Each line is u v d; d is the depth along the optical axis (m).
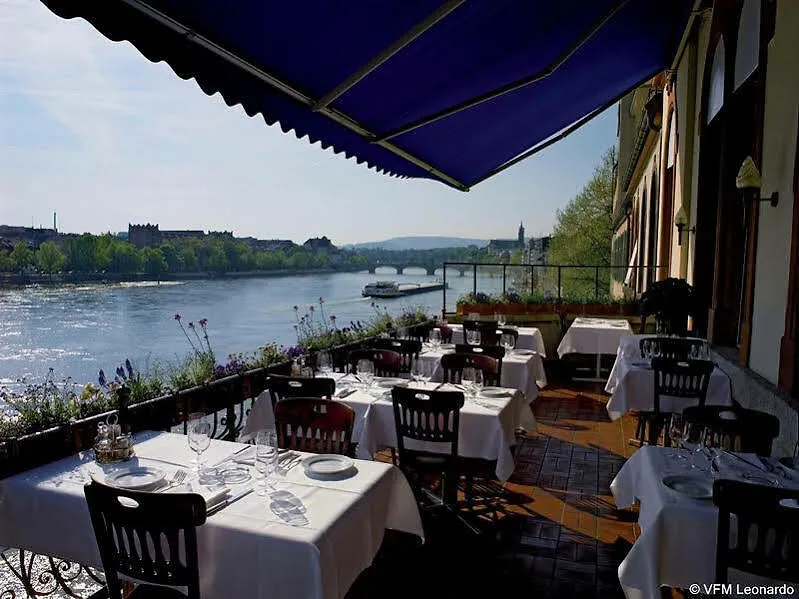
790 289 3.73
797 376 3.66
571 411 6.67
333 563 2.00
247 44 2.25
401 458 3.66
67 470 2.54
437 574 3.16
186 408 3.51
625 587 2.32
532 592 2.99
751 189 4.48
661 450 2.98
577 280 22.98
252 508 2.19
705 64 6.88
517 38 3.38
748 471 2.65
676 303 6.62
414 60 2.94
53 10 1.71
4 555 3.02
